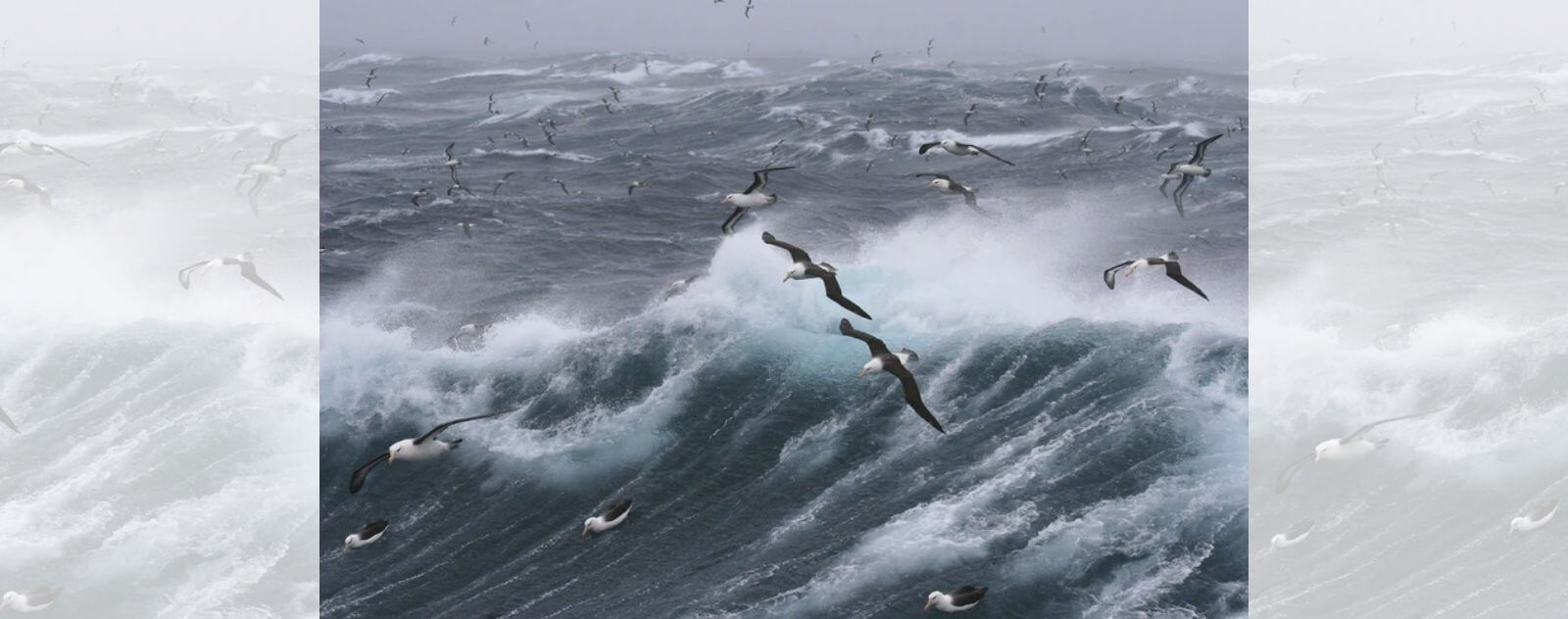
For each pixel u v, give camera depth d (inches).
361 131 2095.2
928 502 836.0
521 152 1892.2
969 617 732.7
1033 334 1054.4
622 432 948.0
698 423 955.3
